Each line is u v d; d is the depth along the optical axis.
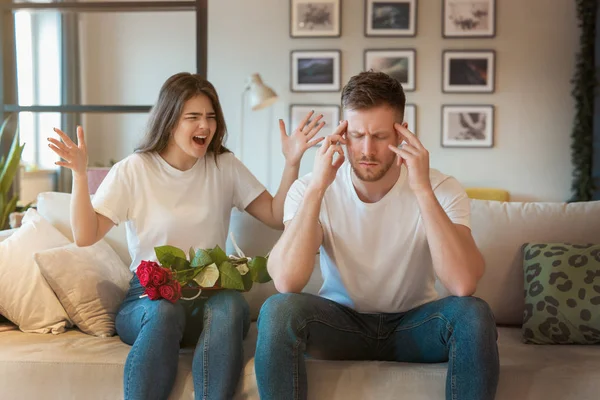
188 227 2.23
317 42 5.84
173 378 1.89
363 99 1.85
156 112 2.25
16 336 2.16
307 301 1.84
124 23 7.21
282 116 5.91
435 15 5.75
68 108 4.21
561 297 2.15
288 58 5.87
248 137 5.94
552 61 5.72
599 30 5.31
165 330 1.89
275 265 1.91
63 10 4.27
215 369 1.86
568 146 5.77
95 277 2.25
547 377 1.86
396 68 5.78
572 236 2.35
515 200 5.81
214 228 2.28
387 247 1.95
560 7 5.70
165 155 2.29
